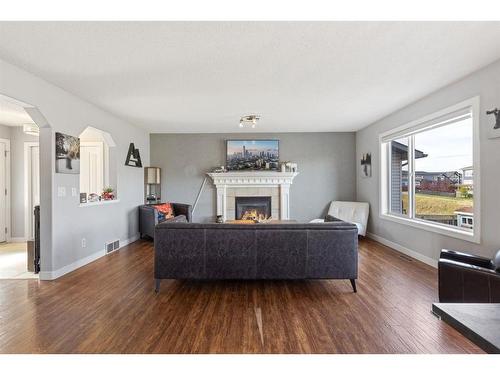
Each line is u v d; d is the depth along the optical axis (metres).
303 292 3.14
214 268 3.15
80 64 2.96
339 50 2.69
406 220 4.66
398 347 2.07
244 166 6.75
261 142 6.75
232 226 3.14
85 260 4.23
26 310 2.70
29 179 5.84
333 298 2.96
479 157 3.15
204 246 3.14
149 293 3.12
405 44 2.58
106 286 3.33
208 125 5.97
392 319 2.50
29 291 3.18
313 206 6.80
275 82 3.50
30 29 2.28
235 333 2.28
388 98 4.16
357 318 2.52
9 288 3.27
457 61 2.93
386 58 2.86
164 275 3.14
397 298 2.96
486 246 3.09
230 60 2.88
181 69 3.09
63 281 3.50
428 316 2.56
